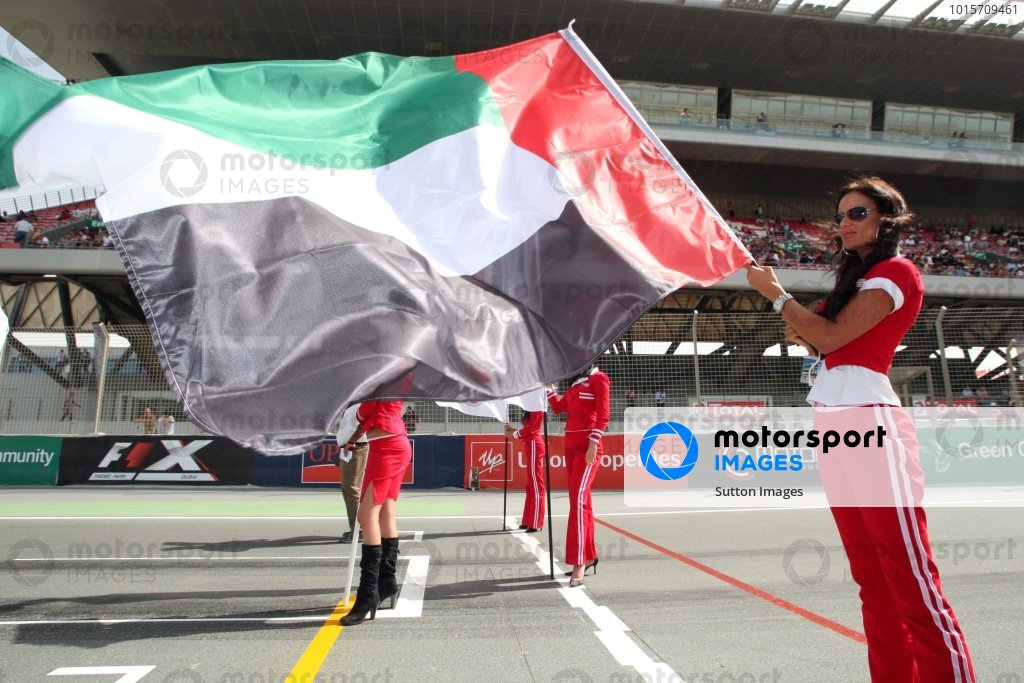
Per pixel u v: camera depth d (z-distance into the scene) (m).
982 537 5.94
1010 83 27.86
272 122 2.80
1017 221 31.70
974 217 31.53
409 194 2.87
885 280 1.91
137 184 2.48
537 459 6.50
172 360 2.28
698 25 23.92
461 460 11.92
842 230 2.09
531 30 24.17
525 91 3.15
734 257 2.80
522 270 2.83
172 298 2.35
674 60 26.30
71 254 19.59
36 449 11.47
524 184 2.98
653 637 3.12
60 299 21.92
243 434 2.23
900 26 23.83
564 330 2.77
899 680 1.97
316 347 2.39
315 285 2.48
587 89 3.14
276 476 11.56
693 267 2.82
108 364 11.73
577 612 3.55
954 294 22.33
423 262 2.70
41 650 2.91
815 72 27.28
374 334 2.47
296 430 2.27
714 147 24.75
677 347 12.29
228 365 2.31
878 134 25.23
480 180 2.94
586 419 4.35
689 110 27.12
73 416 11.57
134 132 2.54
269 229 2.54
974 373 11.94
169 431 11.68
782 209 30.91
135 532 6.34
